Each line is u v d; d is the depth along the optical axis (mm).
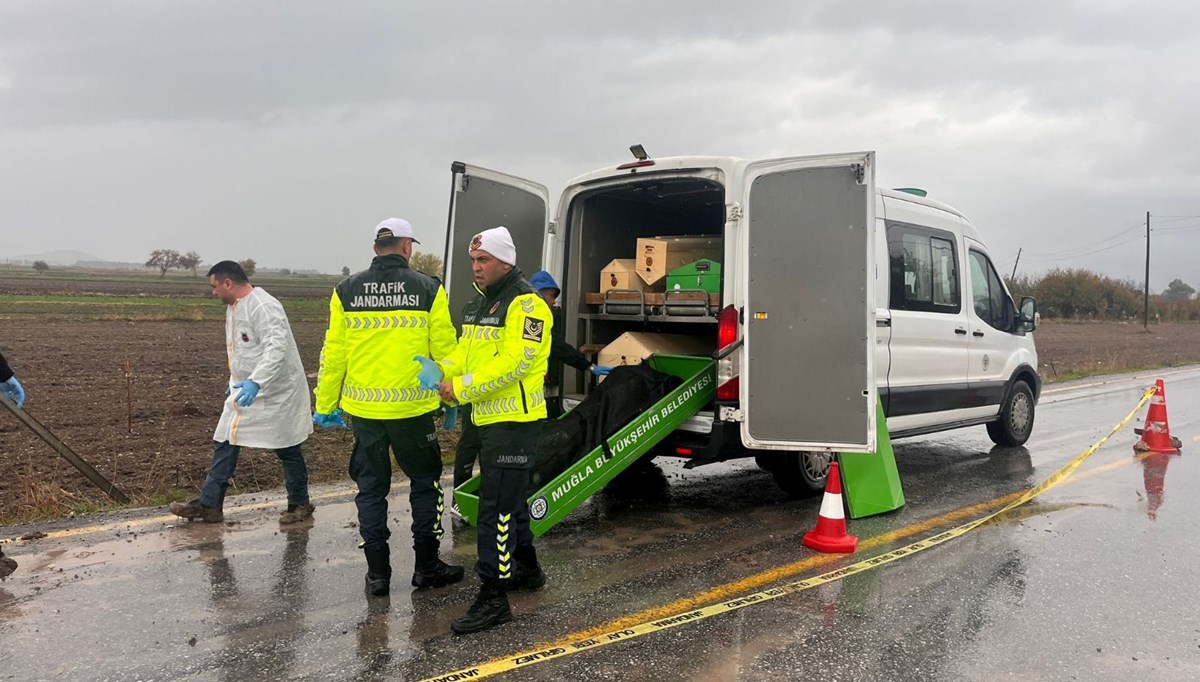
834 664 3420
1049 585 4410
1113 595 4270
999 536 5332
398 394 3963
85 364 14742
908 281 6688
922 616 3955
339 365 4102
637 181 5785
